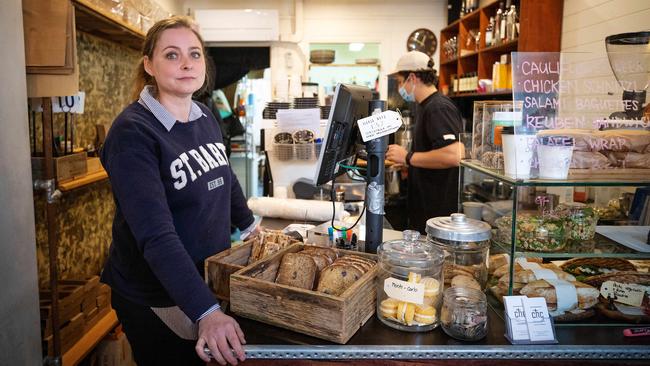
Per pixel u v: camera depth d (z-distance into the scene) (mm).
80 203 2623
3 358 1470
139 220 1106
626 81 1158
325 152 1391
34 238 1637
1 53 1437
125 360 2355
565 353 976
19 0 1525
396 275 1051
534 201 1288
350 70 5645
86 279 2250
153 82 1449
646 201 1291
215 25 5086
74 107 1966
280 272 1145
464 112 4902
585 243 1154
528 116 1130
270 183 2527
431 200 2822
